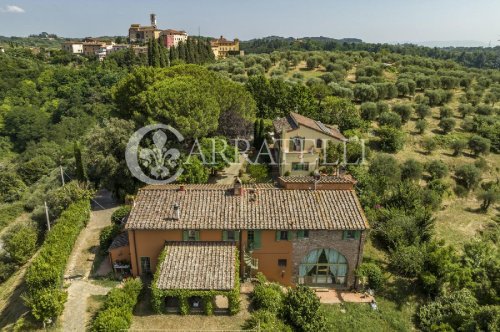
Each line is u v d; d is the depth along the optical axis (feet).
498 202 197.26
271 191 119.65
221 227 107.76
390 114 269.23
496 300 107.45
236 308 100.17
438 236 161.89
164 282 99.40
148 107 172.35
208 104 177.99
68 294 106.73
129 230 108.58
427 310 110.01
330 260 115.24
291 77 373.81
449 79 354.54
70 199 152.56
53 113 425.28
